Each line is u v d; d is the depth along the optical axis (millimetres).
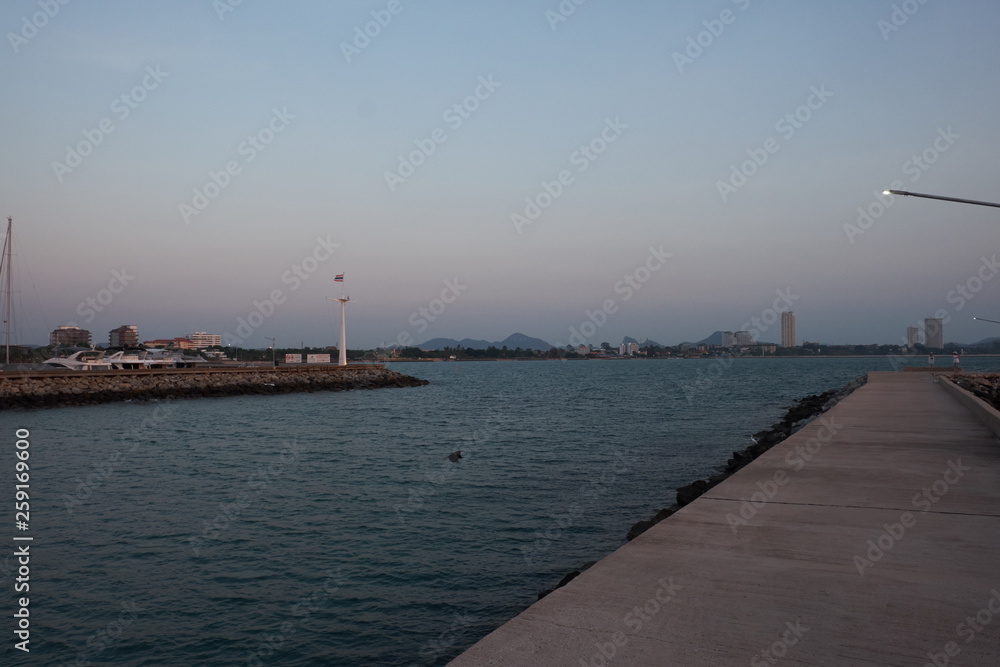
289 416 40969
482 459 23094
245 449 25734
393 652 8406
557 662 3705
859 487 8609
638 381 95625
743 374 119000
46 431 32281
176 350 81562
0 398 45344
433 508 15555
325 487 17953
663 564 5422
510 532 13586
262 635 8867
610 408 46562
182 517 14602
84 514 14828
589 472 20469
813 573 5180
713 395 60656
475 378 118938
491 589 10477
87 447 26406
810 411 31797
